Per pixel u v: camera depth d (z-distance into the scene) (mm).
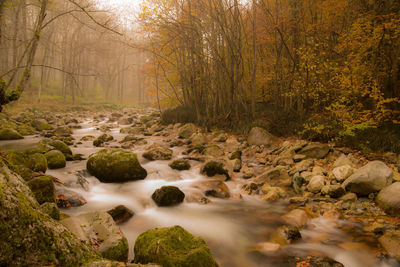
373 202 4922
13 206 1762
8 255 1580
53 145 7961
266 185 6309
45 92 31828
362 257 3416
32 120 14531
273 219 4617
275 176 6605
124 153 6520
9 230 1645
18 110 18781
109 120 20656
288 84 11742
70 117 21031
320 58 9992
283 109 12539
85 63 39406
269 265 3273
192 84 15789
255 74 12953
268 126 11133
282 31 11305
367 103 9195
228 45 12656
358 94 8570
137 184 6230
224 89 13867
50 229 1933
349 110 8484
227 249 3695
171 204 5145
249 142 10477
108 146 10562
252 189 6000
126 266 2000
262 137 10188
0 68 25469
